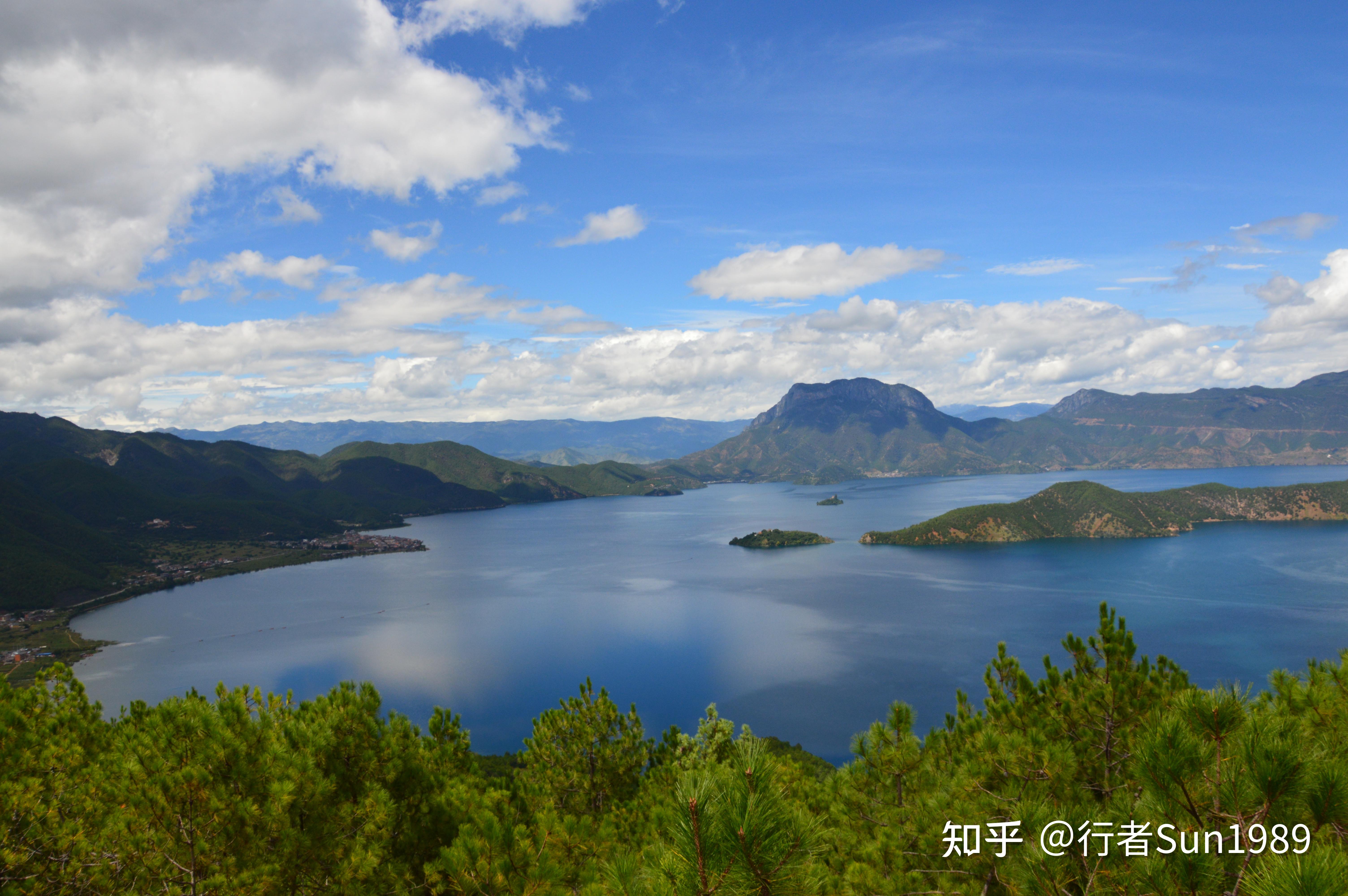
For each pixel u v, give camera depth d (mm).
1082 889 7809
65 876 12094
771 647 161875
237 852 11594
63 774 14398
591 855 14023
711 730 28188
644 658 158625
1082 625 169375
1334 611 171250
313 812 12391
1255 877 5883
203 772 11461
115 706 131000
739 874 5848
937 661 145875
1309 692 11031
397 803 13836
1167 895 6762
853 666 144875
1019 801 10898
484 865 11711
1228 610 175875
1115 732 13734
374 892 12062
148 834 11391
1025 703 17234
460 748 20047
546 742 24922
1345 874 4980
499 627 191125
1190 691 8148
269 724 12828
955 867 11148
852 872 12484
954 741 17609
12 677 151375
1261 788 6523
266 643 177500
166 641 181875
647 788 22516
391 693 138875
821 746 106125
